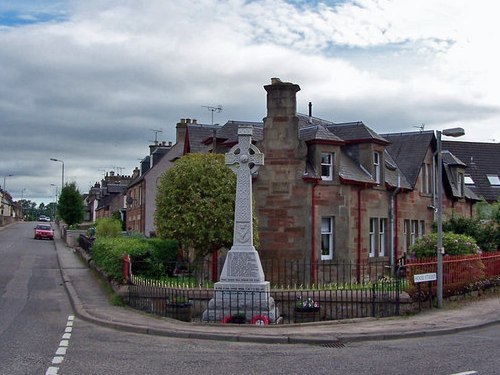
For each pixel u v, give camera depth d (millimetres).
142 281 18672
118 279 19297
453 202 36312
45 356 10711
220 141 28328
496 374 9586
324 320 16859
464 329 14477
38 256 37188
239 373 9648
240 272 16734
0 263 31562
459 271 19531
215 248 22938
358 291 17516
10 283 22891
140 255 21047
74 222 70688
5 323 14305
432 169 33688
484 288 20984
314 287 19625
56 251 42594
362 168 27406
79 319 15422
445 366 10234
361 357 11094
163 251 25297
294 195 24172
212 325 14477
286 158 24266
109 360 10539
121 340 12688
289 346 12352
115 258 19734
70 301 18594
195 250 23469
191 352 11500
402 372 9750
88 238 36750
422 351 11727
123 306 17438
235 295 16516
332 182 24953
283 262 23984
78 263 32156
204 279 22938
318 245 24406
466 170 46844
